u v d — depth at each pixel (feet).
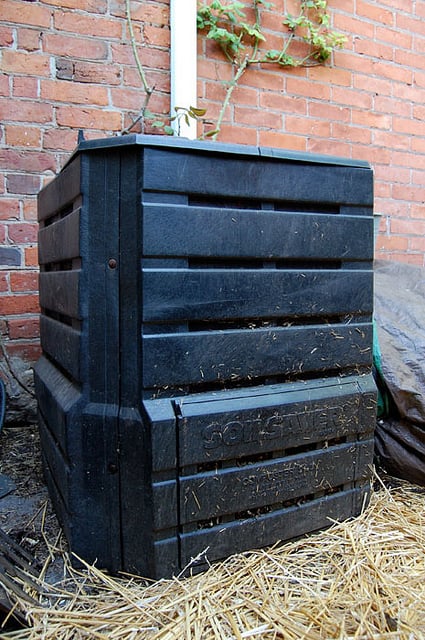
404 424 4.73
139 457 3.23
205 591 3.18
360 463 4.05
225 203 3.39
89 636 2.84
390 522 4.03
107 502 3.36
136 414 3.23
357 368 4.04
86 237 3.27
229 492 3.43
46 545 3.76
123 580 3.35
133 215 3.15
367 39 8.45
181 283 3.23
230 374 3.44
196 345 3.31
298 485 3.73
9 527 4.00
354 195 3.85
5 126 6.18
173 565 3.31
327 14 8.00
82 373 3.34
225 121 7.37
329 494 3.94
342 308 3.89
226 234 3.35
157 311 3.17
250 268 3.51
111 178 3.20
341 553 3.60
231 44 7.20
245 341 3.48
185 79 6.86
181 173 3.19
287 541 3.72
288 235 3.59
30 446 5.77
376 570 3.39
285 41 7.71
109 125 6.68
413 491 4.61
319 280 3.76
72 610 3.05
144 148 3.08
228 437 3.39
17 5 6.09
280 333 3.62
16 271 6.40
